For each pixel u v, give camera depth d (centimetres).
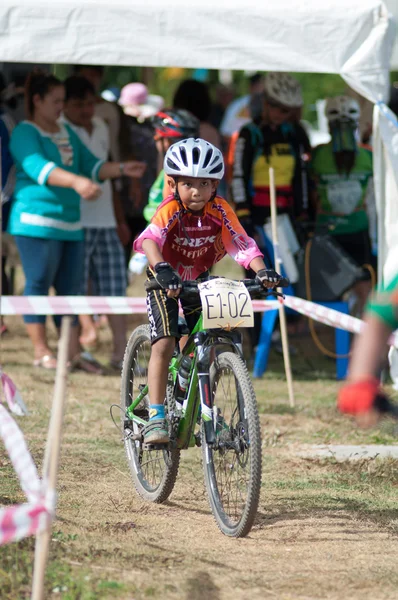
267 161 2002
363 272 1939
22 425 1502
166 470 1090
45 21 1584
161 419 1034
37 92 1838
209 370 1028
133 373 1230
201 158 996
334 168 2067
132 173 1930
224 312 959
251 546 974
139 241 1020
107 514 1071
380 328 530
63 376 682
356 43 1658
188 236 1048
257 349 2020
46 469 696
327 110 2081
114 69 4331
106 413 1627
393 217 1739
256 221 2022
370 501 1160
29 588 814
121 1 1594
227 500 1041
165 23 1608
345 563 928
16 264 2222
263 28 1631
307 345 2402
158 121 1827
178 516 1080
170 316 1015
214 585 853
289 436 1513
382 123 1692
